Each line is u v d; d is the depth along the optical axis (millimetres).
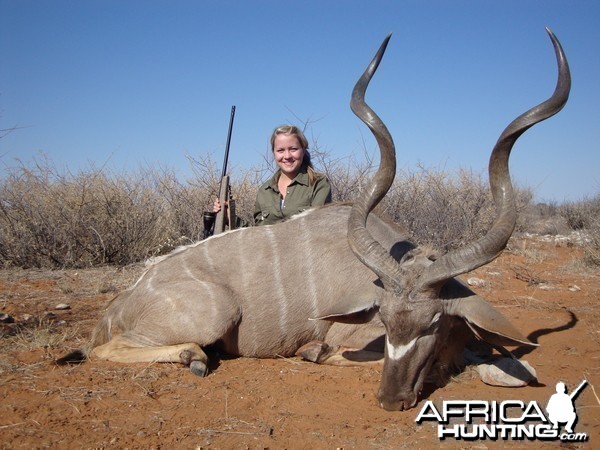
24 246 4043
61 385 1901
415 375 1786
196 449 1524
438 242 4477
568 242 5211
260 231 2379
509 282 3568
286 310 2264
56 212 4277
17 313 2865
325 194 2748
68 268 4043
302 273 2275
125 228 4254
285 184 2801
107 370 2051
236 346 2291
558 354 2262
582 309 2896
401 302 1763
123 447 1525
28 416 1677
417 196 4984
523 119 1735
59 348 2309
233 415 1730
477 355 2221
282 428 1659
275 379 2041
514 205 1771
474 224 4793
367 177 4492
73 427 1623
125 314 2295
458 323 1932
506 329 1807
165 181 4816
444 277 1730
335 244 2299
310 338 2303
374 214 2332
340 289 2238
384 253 1831
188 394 1882
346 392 1934
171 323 2193
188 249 2393
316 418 1731
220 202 2799
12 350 2258
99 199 4406
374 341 2193
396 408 1780
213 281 2266
